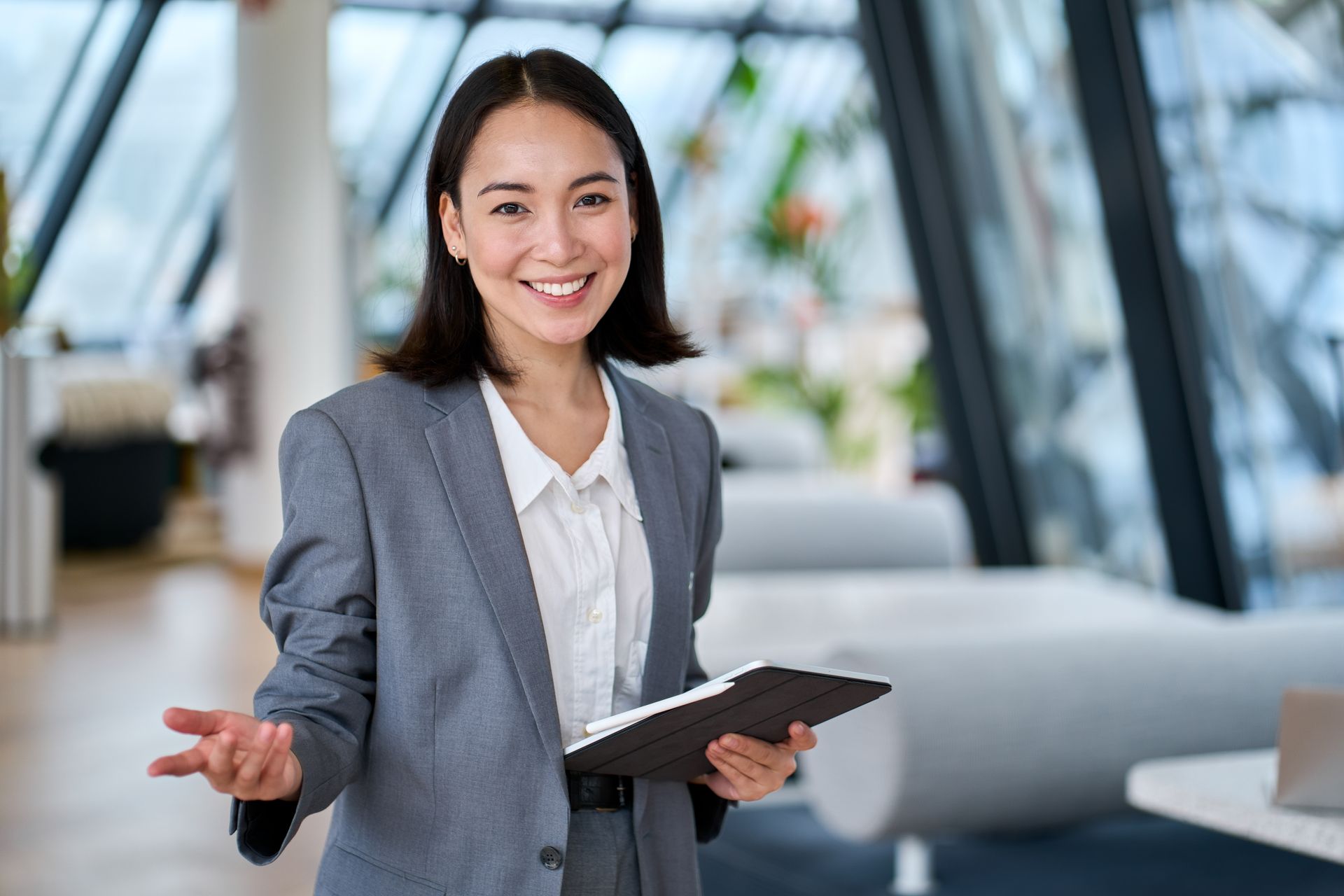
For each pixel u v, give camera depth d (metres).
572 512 1.38
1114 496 4.73
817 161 10.94
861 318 9.40
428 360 1.38
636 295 1.52
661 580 1.41
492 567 1.31
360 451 1.32
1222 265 3.78
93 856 3.15
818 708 1.32
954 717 2.64
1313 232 3.42
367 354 1.42
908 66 5.23
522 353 1.42
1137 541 4.64
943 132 5.24
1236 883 2.80
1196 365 3.92
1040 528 5.29
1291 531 3.73
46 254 10.42
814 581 4.41
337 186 7.46
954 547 5.10
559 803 1.30
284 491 1.34
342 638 1.30
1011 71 4.77
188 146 10.48
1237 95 3.60
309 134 7.34
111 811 3.48
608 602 1.37
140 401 7.96
